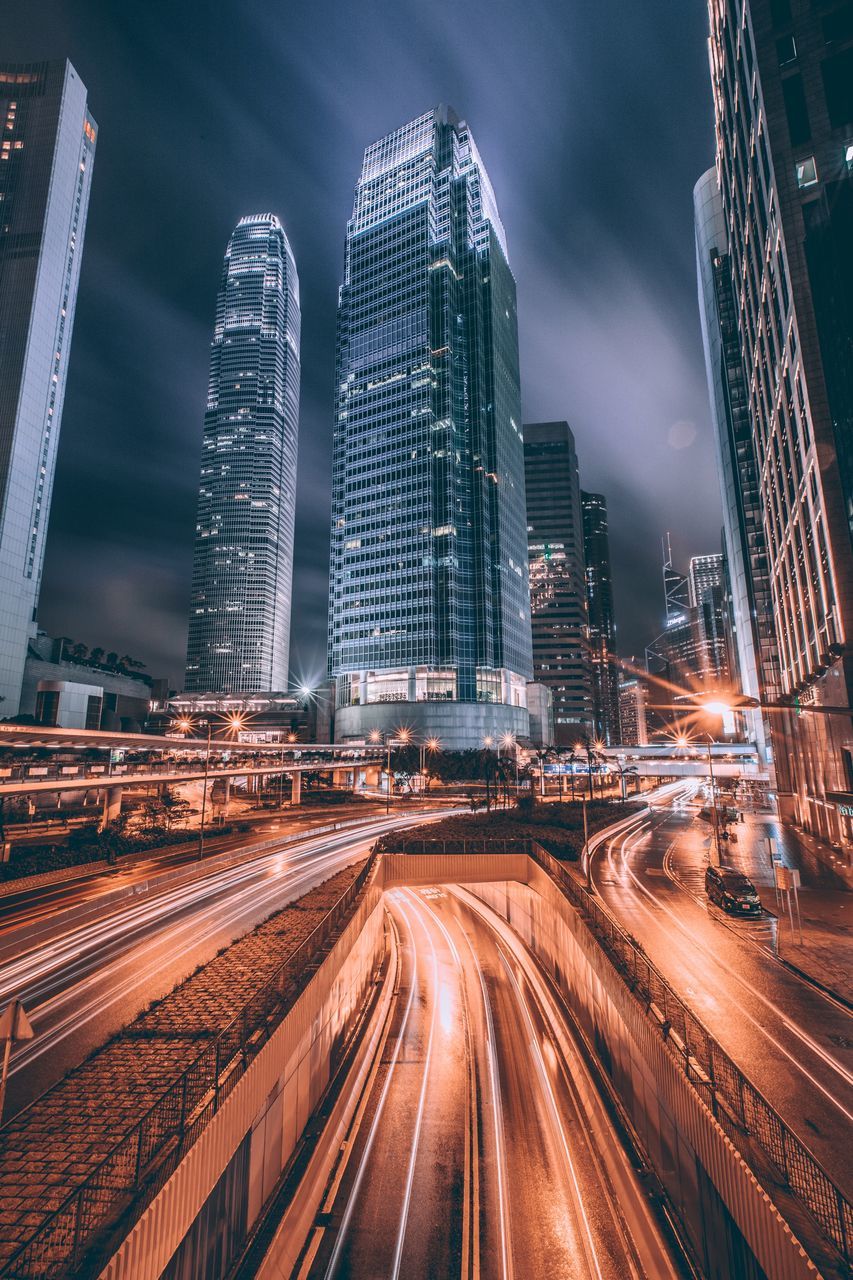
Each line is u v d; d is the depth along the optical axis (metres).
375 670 164.25
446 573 161.12
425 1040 27.55
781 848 54.22
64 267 143.25
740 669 123.06
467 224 191.25
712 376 133.25
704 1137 13.73
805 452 49.31
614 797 116.75
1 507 120.62
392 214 188.00
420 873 41.81
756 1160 11.88
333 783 132.00
